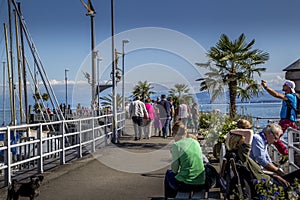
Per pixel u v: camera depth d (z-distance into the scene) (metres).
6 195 7.27
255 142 6.42
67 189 8.00
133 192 7.73
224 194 5.72
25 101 21.94
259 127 11.96
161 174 9.43
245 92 23.50
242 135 5.88
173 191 6.10
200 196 5.67
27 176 9.02
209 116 11.17
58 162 10.95
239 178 5.62
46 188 8.10
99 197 7.36
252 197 5.48
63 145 10.80
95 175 9.41
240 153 5.81
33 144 10.38
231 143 5.88
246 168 5.70
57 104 18.08
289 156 8.13
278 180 5.89
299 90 10.91
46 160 11.29
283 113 9.23
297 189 5.25
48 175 9.17
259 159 6.34
